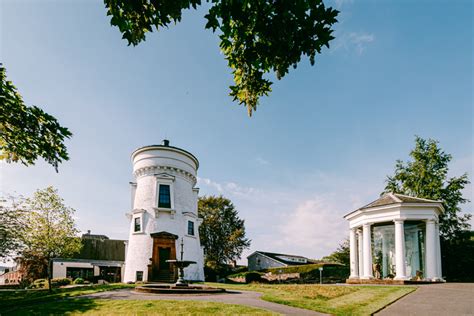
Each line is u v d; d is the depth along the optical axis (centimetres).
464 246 3659
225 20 564
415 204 2372
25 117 1166
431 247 2319
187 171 3603
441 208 2425
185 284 2147
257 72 672
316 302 1326
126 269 3209
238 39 607
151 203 3331
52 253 2689
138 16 590
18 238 2347
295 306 1234
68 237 2748
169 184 3422
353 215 2797
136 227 3328
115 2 581
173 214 3341
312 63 579
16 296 1936
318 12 536
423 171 3856
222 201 5669
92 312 1144
